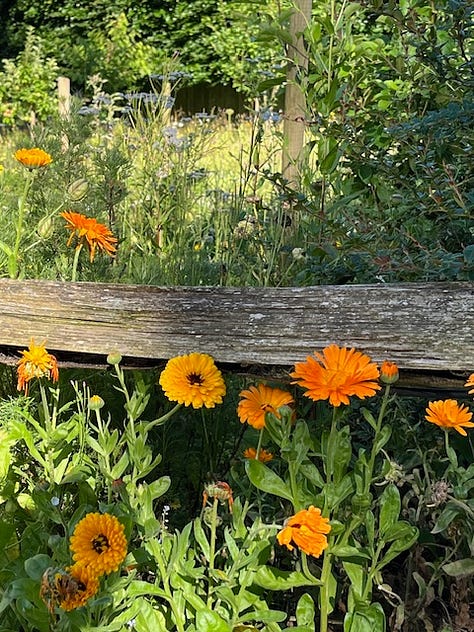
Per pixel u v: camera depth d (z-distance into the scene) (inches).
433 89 99.7
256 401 68.2
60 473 78.0
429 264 84.7
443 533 69.6
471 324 67.5
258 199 125.6
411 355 68.4
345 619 66.2
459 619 70.0
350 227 100.1
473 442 80.2
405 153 99.0
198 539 66.6
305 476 66.2
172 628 71.3
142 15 607.8
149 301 75.5
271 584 65.8
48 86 497.0
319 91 116.9
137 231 147.5
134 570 64.0
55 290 77.5
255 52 589.3
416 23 104.4
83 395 96.9
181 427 99.4
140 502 71.9
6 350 80.7
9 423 81.0
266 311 72.7
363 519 66.5
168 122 176.7
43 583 58.3
